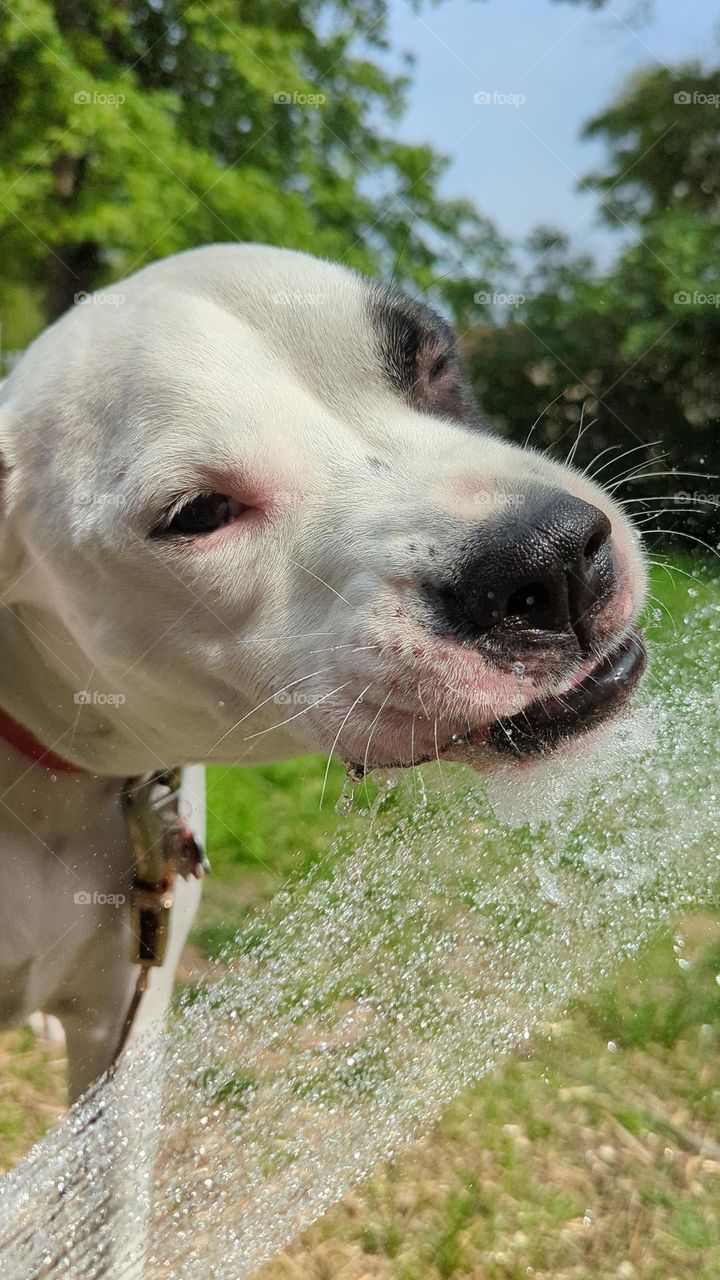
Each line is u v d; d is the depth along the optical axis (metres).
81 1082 0.44
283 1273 0.41
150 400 0.36
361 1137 0.45
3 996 0.41
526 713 0.33
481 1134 0.46
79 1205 0.40
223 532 0.36
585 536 0.32
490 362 1.54
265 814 0.77
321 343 0.38
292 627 0.35
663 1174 0.45
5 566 0.40
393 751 0.34
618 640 0.34
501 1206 0.43
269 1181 0.43
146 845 0.42
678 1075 0.50
